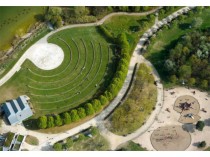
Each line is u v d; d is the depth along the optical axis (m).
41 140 161.12
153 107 169.25
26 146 159.75
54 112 168.00
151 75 178.00
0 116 166.38
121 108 168.38
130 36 190.50
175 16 199.00
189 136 162.12
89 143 160.00
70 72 179.62
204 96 172.62
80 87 175.25
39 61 182.25
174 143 160.50
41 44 187.38
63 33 191.38
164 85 175.50
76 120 163.75
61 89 174.62
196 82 173.88
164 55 184.75
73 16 193.88
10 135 159.00
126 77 177.50
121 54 181.12
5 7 198.38
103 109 168.62
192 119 166.50
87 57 184.38
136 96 171.38
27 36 189.88
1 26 192.75
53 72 179.38
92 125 164.62
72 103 170.62
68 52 185.75
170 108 169.25
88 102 170.75
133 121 165.25
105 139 161.12
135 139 161.25
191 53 181.00
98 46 187.75
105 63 182.38
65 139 161.38
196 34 186.75
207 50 179.50
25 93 173.00
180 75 173.38
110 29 193.25
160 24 195.75
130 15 198.25
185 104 169.62
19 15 196.38
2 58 182.38
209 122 165.88
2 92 173.00
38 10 198.00
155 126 164.50
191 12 197.38
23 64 181.00
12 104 165.75
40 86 175.25
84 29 193.00
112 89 167.75
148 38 190.25
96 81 176.88
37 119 163.75
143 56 184.38
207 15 199.25
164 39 190.12
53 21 191.25
